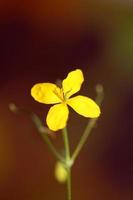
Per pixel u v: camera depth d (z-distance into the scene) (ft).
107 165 1.75
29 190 1.69
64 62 2.07
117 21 2.09
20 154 1.76
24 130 1.80
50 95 0.67
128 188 1.72
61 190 1.68
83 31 2.13
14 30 2.12
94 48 2.08
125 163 1.76
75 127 1.78
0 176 1.71
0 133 1.80
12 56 2.07
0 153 1.75
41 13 2.17
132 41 2.02
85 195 1.69
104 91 1.92
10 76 2.01
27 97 1.94
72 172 1.71
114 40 2.05
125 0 2.11
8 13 2.15
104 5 2.14
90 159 1.75
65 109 0.65
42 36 2.13
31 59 2.08
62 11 2.17
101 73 2.00
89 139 1.78
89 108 0.66
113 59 2.02
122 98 1.90
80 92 1.92
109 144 1.79
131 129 1.83
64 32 2.14
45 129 0.74
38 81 2.02
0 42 2.10
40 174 1.72
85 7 2.16
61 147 1.68
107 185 1.72
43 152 1.75
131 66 1.98
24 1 2.16
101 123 1.82
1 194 1.68
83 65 2.05
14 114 1.82
